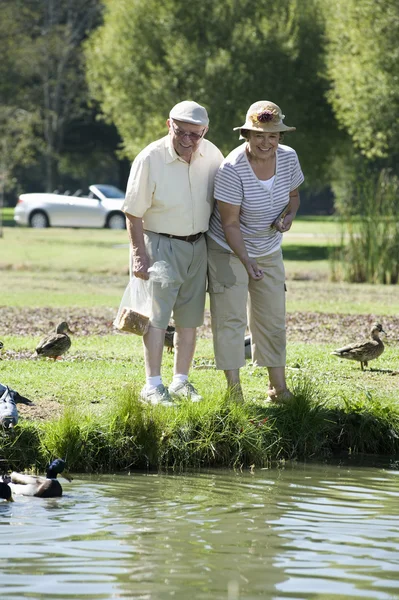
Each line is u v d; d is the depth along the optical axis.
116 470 20.38
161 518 16.45
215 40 90.12
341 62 79.88
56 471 18.47
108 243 96.12
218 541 15.17
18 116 128.50
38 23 160.50
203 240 23.06
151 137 92.81
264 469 20.78
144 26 91.94
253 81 87.88
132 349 33.66
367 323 42.44
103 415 21.28
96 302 51.06
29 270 76.00
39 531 15.55
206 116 22.03
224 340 23.06
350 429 22.95
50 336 30.50
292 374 28.36
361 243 69.31
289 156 22.80
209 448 20.95
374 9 74.19
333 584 13.32
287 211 23.16
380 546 15.09
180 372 23.44
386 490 19.08
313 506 17.59
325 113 92.56
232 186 22.22
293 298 54.88
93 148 169.12
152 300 22.55
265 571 13.78
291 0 91.06
